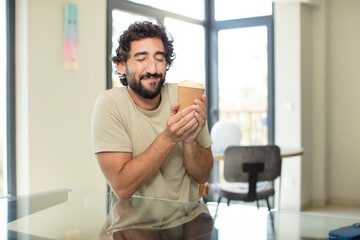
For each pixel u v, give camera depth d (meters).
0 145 3.06
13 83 3.01
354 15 4.77
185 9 4.78
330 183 4.98
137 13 4.11
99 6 3.51
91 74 3.44
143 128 1.32
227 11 5.02
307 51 4.71
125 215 1.01
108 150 1.26
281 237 0.84
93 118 1.31
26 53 2.96
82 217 1.00
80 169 3.35
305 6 4.65
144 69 1.21
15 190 3.04
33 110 3.00
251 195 3.05
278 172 3.07
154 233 0.87
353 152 4.84
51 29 3.11
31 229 0.91
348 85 4.83
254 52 4.93
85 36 3.38
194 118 1.18
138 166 1.22
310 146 4.82
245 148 2.99
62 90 3.20
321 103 4.79
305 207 4.73
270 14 4.79
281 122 4.70
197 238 0.84
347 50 4.82
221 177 5.20
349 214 4.42
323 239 0.83
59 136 3.18
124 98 1.32
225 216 1.00
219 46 5.10
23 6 2.96
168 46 1.35
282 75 4.68
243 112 5.07
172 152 1.34
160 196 1.33
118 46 1.27
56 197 1.23
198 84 1.18
